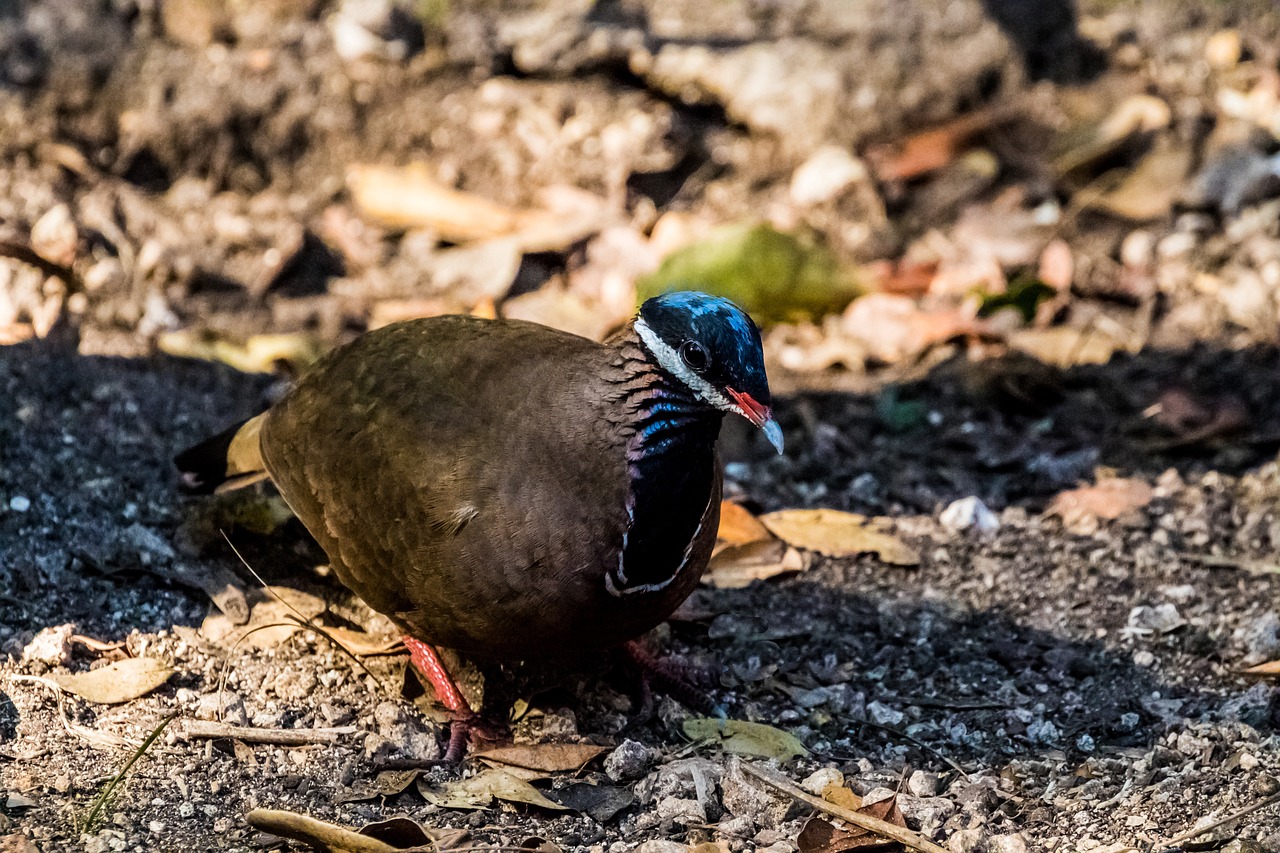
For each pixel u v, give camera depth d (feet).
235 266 42.60
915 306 42.83
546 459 25.95
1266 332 40.81
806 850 25.02
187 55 46.29
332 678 29.63
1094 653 31.32
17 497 32.78
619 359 26.09
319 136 45.98
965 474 37.52
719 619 32.24
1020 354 40.86
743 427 38.83
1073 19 49.73
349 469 27.76
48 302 39.22
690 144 46.57
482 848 24.64
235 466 31.37
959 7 48.96
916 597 33.24
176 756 26.94
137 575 31.48
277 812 24.57
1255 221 43.83
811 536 34.65
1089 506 35.65
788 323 42.29
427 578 26.68
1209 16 50.34
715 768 27.14
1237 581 33.24
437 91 46.68
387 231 44.14
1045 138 47.52
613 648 30.71
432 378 27.63
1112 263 43.32
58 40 46.16
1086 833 25.57
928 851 24.86
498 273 42.47
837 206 45.47
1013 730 29.04
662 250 43.75
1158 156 45.96
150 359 38.60
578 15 48.29
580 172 45.52
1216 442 37.50
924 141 46.75
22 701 27.71
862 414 39.32
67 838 24.57
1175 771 27.20
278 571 32.37
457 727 28.37
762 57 47.55
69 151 43.75
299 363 39.11
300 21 47.91
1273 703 29.01
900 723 29.35
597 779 27.40
